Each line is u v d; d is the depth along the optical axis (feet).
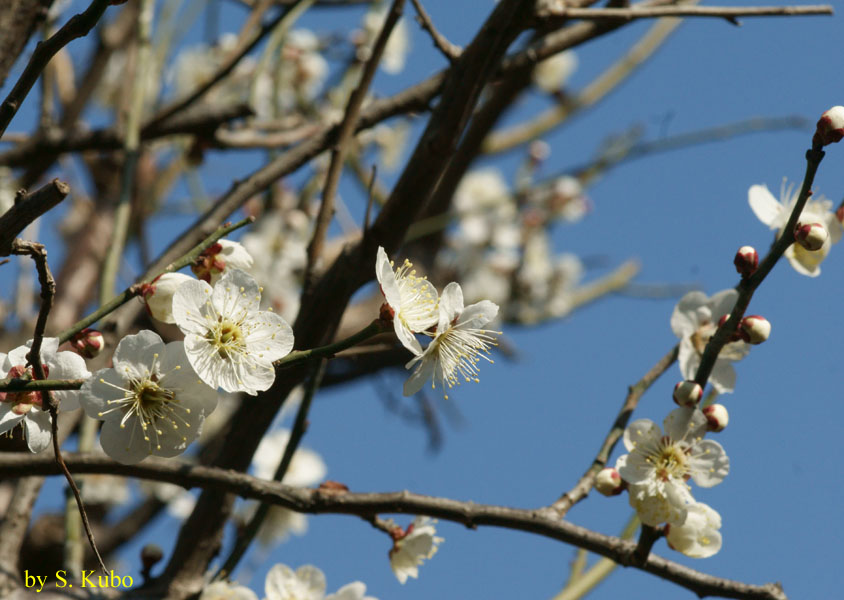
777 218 3.01
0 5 3.05
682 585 2.94
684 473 2.93
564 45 3.33
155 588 3.14
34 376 2.75
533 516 2.97
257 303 2.80
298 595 3.12
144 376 2.78
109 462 3.00
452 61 3.15
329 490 3.01
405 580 3.11
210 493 3.16
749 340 2.96
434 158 3.09
